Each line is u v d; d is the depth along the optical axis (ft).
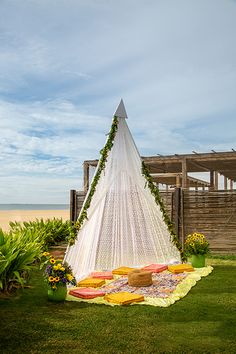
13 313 18.01
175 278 25.41
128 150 30.50
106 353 13.37
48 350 13.66
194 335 14.96
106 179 28.96
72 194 43.73
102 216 30.17
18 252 22.74
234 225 37.47
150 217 31.78
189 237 30.55
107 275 25.82
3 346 14.05
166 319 16.94
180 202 39.27
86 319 17.01
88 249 28.25
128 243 31.01
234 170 69.46
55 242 42.45
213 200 38.24
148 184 31.40
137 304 19.38
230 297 20.65
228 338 14.62
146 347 13.83
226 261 33.91
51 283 19.92
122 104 29.84
